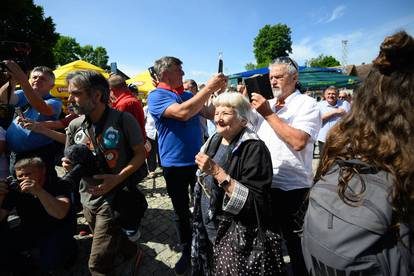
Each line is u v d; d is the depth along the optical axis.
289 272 2.44
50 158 2.80
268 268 1.46
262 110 1.75
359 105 0.80
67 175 1.78
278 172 1.91
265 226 1.53
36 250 2.35
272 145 1.94
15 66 2.28
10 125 2.65
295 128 1.75
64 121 2.82
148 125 5.42
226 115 1.61
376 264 0.69
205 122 4.72
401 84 0.71
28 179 1.98
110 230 1.96
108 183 1.90
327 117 4.07
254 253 1.46
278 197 1.93
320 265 0.77
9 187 2.17
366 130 0.75
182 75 2.39
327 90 5.40
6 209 2.20
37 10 26.70
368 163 0.74
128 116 2.05
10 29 25.02
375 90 0.76
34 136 2.63
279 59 1.91
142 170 2.14
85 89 1.83
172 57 2.29
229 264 1.49
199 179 1.80
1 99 2.64
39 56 25.98
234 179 1.57
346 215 0.72
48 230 2.31
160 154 2.44
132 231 2.12
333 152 0.83
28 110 2.73
